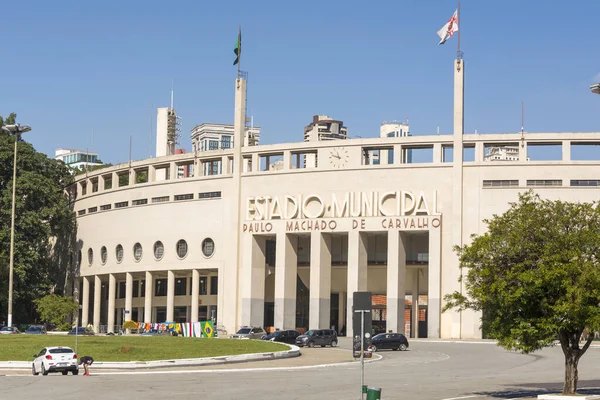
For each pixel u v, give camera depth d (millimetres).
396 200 96875
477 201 94062
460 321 92812
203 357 53438
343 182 99688
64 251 129250
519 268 34156
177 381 41375
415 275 104000
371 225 97250
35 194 114750
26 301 118062
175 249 109312
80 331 94375
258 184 104500
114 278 117125
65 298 114812
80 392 35656
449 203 95125
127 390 36656
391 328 94625
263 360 56719
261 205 103625
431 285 93938
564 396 33656
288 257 101750
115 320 125562
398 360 60469
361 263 98312
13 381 40875
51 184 116938
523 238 34688
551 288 33562
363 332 28719
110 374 45781
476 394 36031
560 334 34469
